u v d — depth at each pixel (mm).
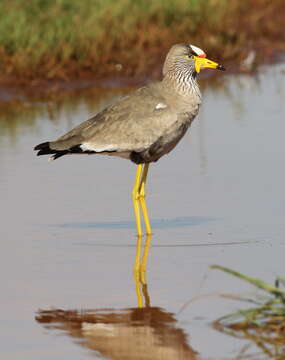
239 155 16750
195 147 17453
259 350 9141
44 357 9078
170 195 14711
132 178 15758
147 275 11352
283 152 16812
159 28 25875
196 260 11859
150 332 9625
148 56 24266
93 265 11758
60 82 22578
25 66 22453
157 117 13164
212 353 9102
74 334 9648
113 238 12883
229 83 23438
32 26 23594
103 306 10359
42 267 11656
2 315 10125
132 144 13125
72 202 14445
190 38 25531
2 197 14594
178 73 13406
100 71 23312
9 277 11281
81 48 23547
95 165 16656
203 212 13859
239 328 9688
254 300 10336
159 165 16453
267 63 25328
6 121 19656
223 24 26750
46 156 17047
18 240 12734
